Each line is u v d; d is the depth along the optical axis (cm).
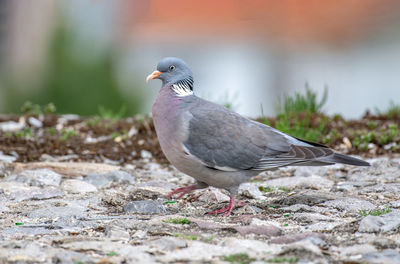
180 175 1200
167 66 945
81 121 1608
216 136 883
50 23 2616
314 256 642
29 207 912
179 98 922
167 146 902
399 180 1080
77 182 1071
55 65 2447
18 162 1258
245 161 889
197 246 678
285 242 703
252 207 902
